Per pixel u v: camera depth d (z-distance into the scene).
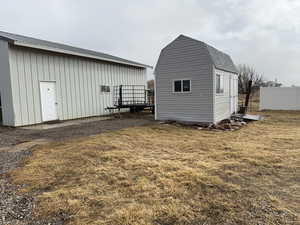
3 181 3.54
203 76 9.52
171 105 10.63
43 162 4.38
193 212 2.56
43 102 10.24
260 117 12.25
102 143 5.89
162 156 4.89
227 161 4.54
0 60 9.04
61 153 4.98
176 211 2.57
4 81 9.07
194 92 9.83
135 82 17.00
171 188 3.20
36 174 3.79
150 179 3.54
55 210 2.62
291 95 16.42
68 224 2.35
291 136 7.27
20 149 5.54
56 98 10.90
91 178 3.59
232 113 12.82
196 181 3.44
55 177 3.66
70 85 11.65
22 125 9.30
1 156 4.96
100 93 13.71
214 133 8.05
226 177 3.66
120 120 11.45
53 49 10.15
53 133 7.71
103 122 10.65
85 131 8.03
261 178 3.62
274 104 16.98
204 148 5.69
